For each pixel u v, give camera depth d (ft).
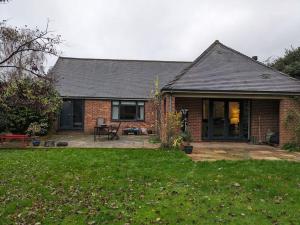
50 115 71.10
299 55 86.63
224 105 62.54
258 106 62.64
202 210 22.80
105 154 44.73
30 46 41.57
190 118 61.21
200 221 20.99
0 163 38.42
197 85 54.54
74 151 47.96
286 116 55.11
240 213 22.26
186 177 31.32
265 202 24.54
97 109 82.69
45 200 25.39
